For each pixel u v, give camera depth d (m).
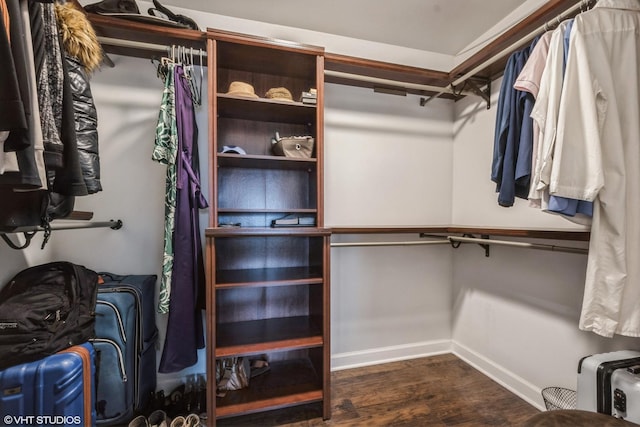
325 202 1.94
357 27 1.88
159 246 1.65
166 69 1.35
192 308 1.37
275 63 1.59
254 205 1.75
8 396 0.91
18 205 0.88
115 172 1.60
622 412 0.92
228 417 1.37
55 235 1.49
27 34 0.73
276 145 1.57
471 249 2.01
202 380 1.64
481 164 1.94
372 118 2.03
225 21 1.77
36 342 0.96
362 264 2.00
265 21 1.81
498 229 1.45
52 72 0.87
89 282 1.23
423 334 2.13
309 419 1.43
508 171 1.23
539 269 1.54
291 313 1.79
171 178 1.35
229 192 1.71
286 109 1.55
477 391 1.66
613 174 0.93
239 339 1.46
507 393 1.64
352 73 1.77
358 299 1.99
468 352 2.01
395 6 1.68
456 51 2.15
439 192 2.18
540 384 1.51
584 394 1.04
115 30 1.35
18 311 0.98
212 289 1.30
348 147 1.98
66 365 0.96
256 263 1.75
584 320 0.97
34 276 1.13
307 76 1.75
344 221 1.97
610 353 1.08
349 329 1.97
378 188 2.04
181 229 1.35
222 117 1.68
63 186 0.92
